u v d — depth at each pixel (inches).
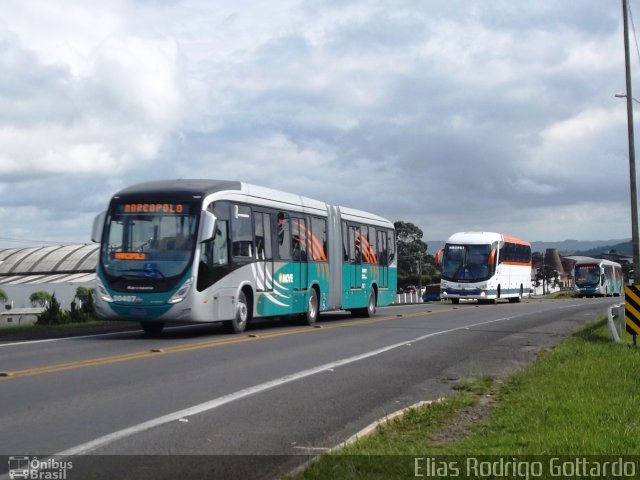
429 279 4124.0
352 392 496.7
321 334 884.6
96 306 803.4
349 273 1157.1
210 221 794.8
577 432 358.3
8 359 620.7
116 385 495.2
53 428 374.0
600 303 2049.7
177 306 783.1
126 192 824.9
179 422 393.4
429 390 513.3
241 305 870.4
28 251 3053.6
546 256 5767.7
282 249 958.4
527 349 767.1
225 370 569.3
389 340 826.2
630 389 476.7
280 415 420.5
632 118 1557.6
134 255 798.5
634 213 1529.3
